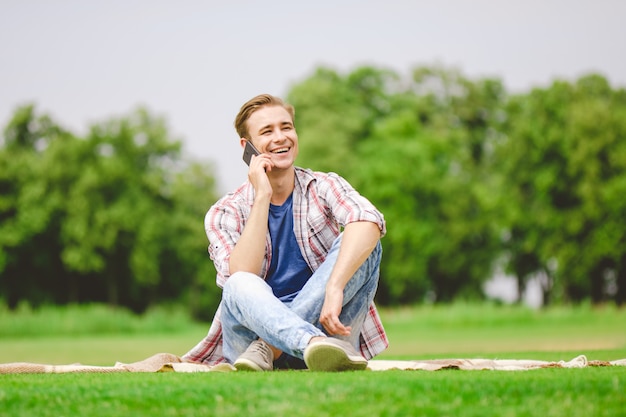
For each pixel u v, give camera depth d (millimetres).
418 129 46844
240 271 3488
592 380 2531
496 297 46969
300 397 2314
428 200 45250
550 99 43188
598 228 41438
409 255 44906
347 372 3023
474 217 45375
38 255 47344
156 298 50188
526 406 2229
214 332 4016
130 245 47188
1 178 46094
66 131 49031
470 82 49094
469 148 48562
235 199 4102
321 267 3594
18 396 2418
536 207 43031
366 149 45719
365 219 3574
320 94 45281
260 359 3365
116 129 48375
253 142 4004
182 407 2271
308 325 3250
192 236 48500
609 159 41438
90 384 2635
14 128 48562
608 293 44469
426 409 2184
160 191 48375
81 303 49188
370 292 3691
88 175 45125
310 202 3928
